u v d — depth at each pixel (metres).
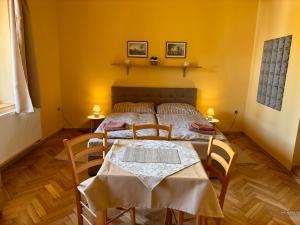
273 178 2.91
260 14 4.18
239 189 2.62
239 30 4.35
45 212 2.13
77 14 4.23
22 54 2.98
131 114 3.76
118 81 4.52
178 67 4.47
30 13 3.37
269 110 3.68
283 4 3.40
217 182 2.75
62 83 4.49
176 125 3.29
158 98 4.54
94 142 2.72
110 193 1.47
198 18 4.29
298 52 2.99
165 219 1.96
